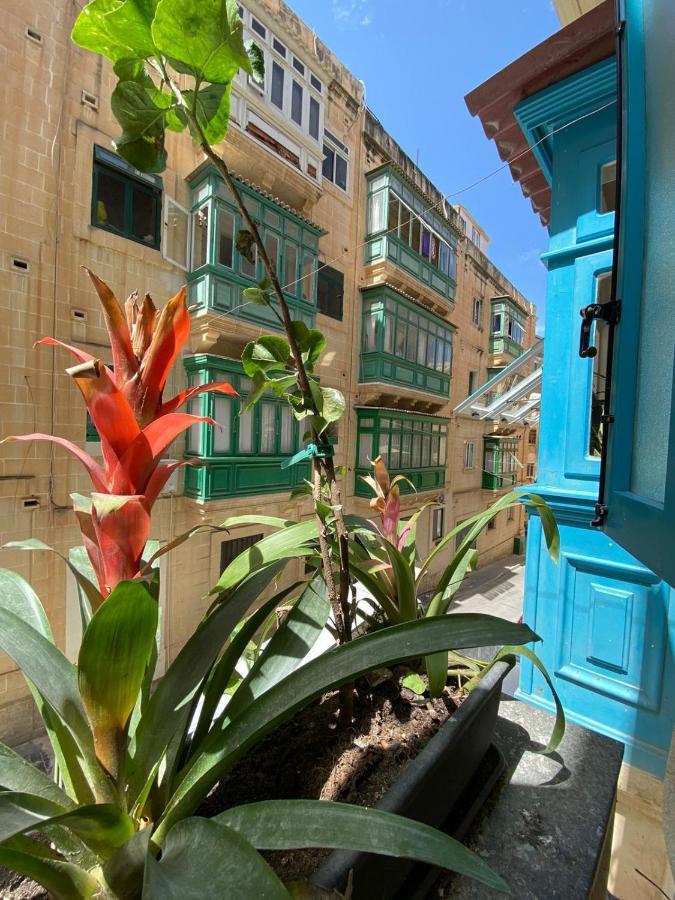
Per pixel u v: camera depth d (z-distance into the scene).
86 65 5.11
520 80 1.98
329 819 0.60
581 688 2.00
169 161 5.90
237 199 0.85
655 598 1.80
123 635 0.62
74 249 5.08
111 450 0.74
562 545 2.06
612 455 1.11
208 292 5.82
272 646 1.03
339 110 8.38
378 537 1.49
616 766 1.37
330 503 1.07
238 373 6.45
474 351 13.88
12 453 4.70
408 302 9.65
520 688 2.20
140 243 5.62
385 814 0.60
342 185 8.55
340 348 8.72
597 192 2.02
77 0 5.05
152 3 0.69
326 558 1.05
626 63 1.11
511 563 15.23
